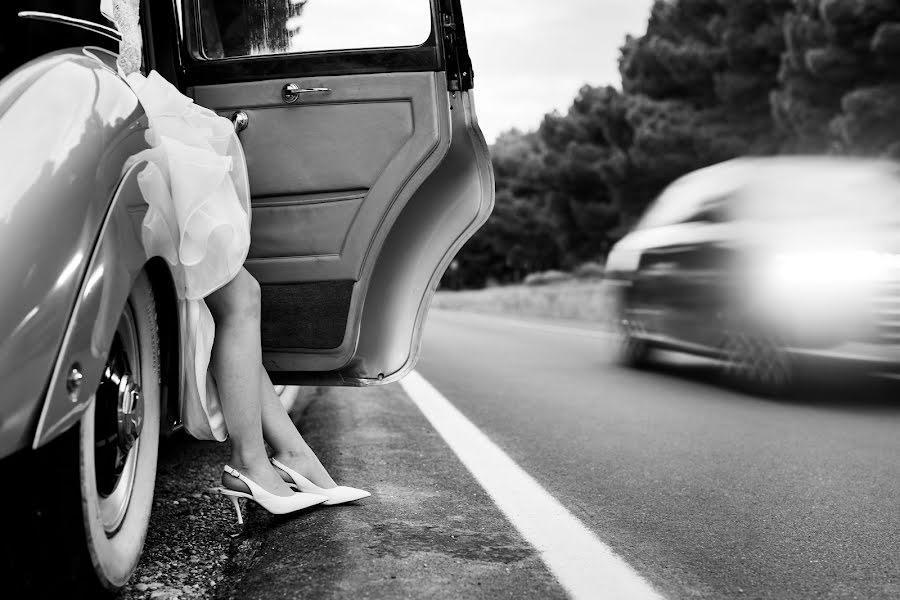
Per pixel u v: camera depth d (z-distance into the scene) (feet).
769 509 9.98
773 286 17.93
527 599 6.72
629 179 113.09
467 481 10.87
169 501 9.79
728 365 20.08
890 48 62.64
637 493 10.66
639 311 24.08
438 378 22.59
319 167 9.32
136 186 6.29
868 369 16.72
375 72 9.27
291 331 9.50
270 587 6.87
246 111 9.37
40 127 5.74
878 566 7.97
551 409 17.46
